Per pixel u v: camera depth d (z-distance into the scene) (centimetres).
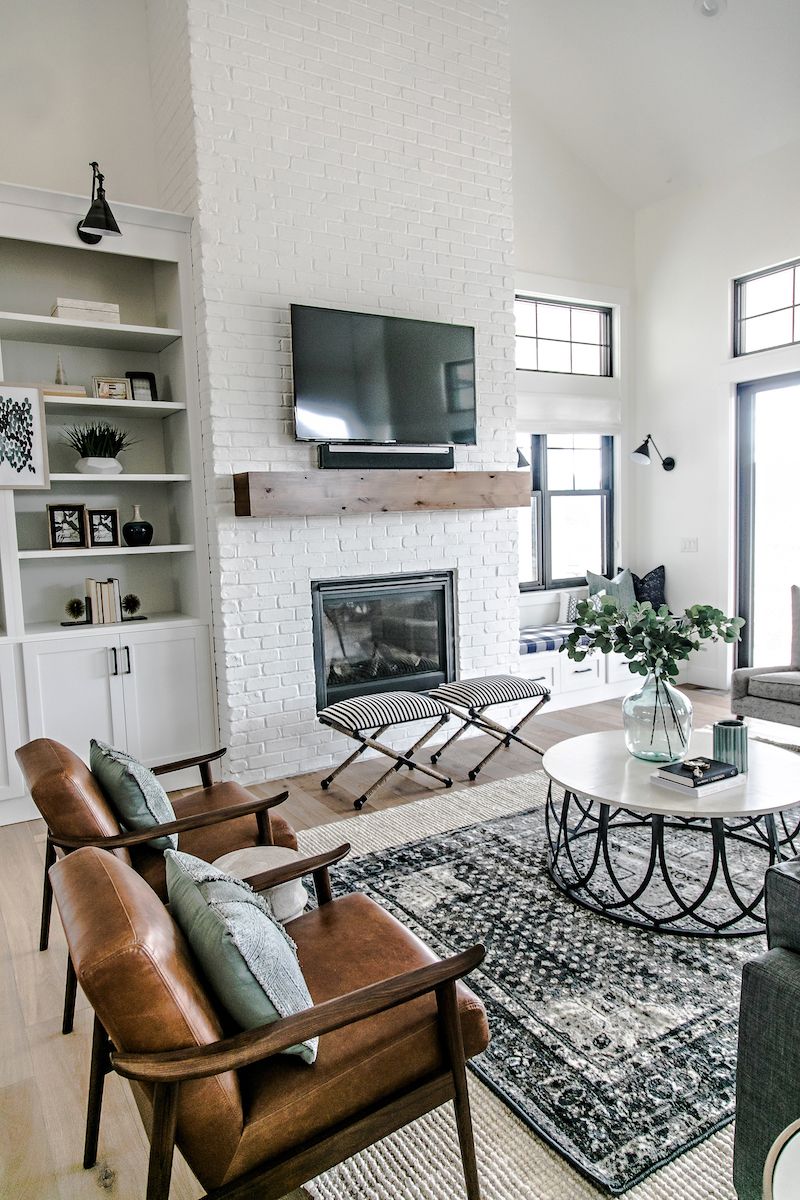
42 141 380
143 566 418
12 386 339
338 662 419
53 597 395
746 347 526
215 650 386
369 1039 132
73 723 356
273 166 373
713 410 541
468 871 279
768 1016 129
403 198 415
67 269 388
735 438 535
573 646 262
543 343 566
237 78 360
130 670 367
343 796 364
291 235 380
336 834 317
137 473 402
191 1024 110
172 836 213
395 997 124
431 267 428
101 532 379
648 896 256
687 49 447
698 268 544
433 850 298
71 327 352
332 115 388
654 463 589
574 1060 179
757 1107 131
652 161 538
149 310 409
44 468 346
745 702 416
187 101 355
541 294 548
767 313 512
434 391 421
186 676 382
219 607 375
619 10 442
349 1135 125
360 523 410
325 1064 126
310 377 378
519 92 528
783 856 282
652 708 262
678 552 576
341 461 390
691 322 553
